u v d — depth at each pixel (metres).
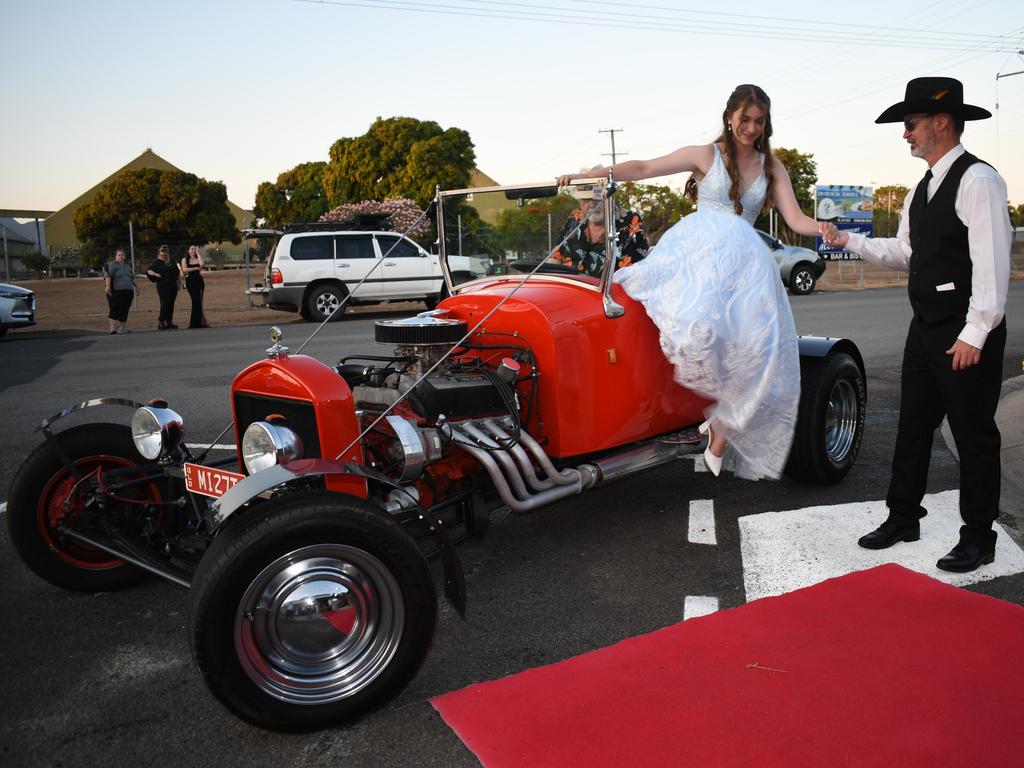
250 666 2.52
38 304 23.59
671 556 3.97
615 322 4.10
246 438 2.99
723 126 4.08
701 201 4.17
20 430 6.82
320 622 2.61
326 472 2.74
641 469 4.27
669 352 4.02
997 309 3.31
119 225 42.97
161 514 3.64
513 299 4.05
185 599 3.71
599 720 2.57
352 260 17.02
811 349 4.77
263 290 17.16
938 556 3.81
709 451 4.18
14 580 3.94
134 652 3.21
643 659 2.95
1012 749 2.35
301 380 3.18
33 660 3.15
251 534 2.49
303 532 2.53
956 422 3.57
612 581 3.71
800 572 3.68
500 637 3.22
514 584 3.73
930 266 3.54
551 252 3.83
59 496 3.66
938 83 3.40
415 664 2.72
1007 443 5.72
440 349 3.84
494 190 4.47
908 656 2.88
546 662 3.01
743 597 3.48
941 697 2.62
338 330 14.43
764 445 4.17
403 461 3.37
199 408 7.53
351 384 4.10
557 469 4.15
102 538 3.49
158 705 2.82
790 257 20.19
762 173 4.10
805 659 2.89
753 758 2.34
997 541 3.95
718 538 4.18
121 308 15.52
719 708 2.60
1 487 5.16
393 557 2.65
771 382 3.98
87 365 10.67
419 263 17.44
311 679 2.61
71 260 43.44
